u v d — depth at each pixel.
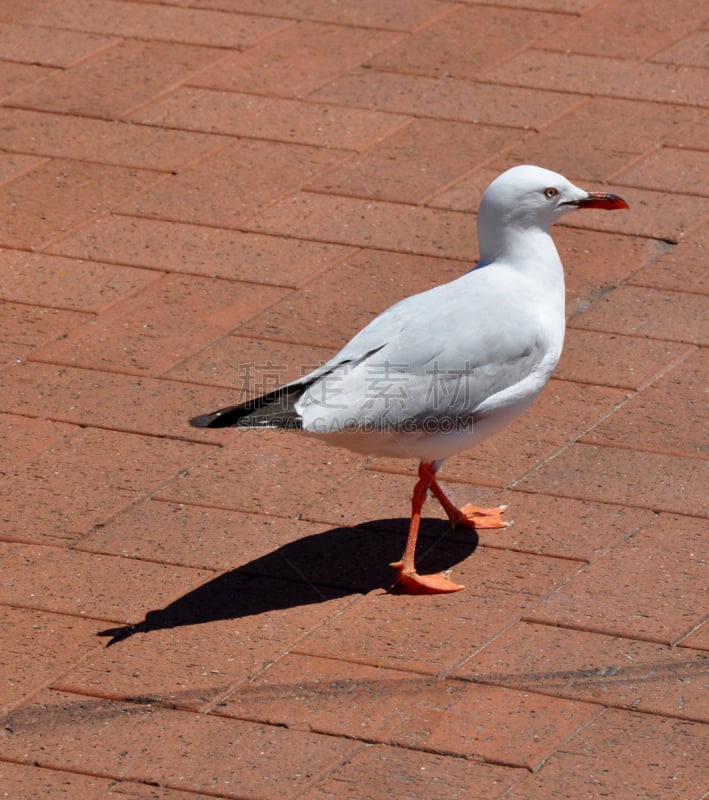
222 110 16.42
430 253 13.92
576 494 10.87
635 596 9.80
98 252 14.07
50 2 18.88
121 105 16.55
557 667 9.20
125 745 8.71
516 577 10.06
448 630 9.59
